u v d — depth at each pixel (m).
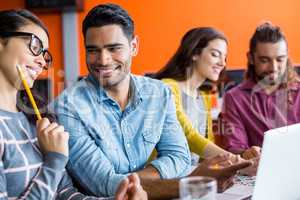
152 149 1.92
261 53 2.49
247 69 2.59
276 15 4.96
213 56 2.46
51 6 5.30
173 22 5.20
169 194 1.55
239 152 2.20
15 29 1.49
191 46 2.46
